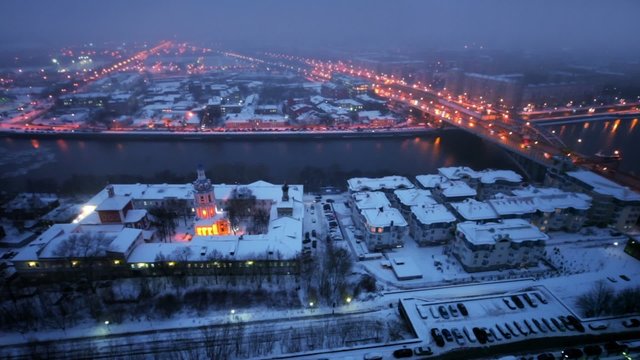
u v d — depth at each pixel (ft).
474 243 563.48
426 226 635.66
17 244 652.89
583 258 603.67
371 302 505.25
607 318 455.63
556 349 419.95
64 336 446.60
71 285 528.22
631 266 578.25
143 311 483.51
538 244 579.89
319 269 562.66
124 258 540.11
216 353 414.82
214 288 529.04
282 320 471.62
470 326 447.42
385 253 631.15
